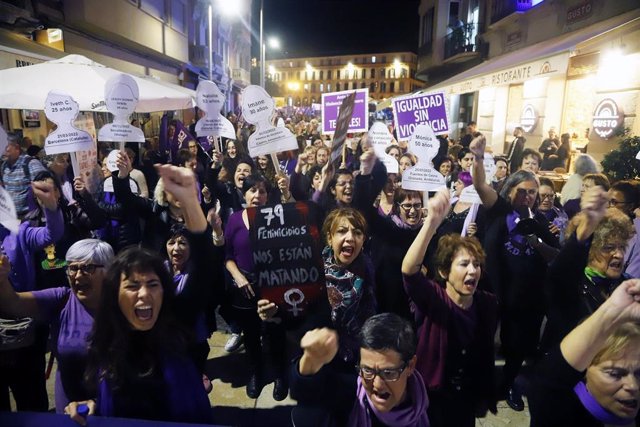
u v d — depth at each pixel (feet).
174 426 5.14
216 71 103.04
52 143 12.83
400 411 5.79
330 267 8.59
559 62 22.72
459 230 13.34
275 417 10.83
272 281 8.13
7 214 7.56
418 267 7.70
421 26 83.46
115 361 5.93
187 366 6.37
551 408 5.33
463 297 7.81
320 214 9.96
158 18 61.72
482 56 56.24
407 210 10.75
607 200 7.18
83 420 5.19
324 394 5.48
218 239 10.96
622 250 7.97
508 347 10.98
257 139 14.34
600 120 30.35
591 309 7.88
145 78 30.99
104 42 48.24
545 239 10.78
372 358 5.61
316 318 7.93
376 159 12.77
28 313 7.38
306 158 18.62
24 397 8.53
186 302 6.74
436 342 7.69
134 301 5.96
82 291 7.33
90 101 18.24
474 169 10.93
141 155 30.53
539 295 10.55
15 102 16.96
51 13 36.60
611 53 23.43
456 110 63.77
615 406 5.00
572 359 5.10
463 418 7.73
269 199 14.94
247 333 11.34
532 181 11.17
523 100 43.01
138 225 14.21
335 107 20.57
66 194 17.38
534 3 42.83
